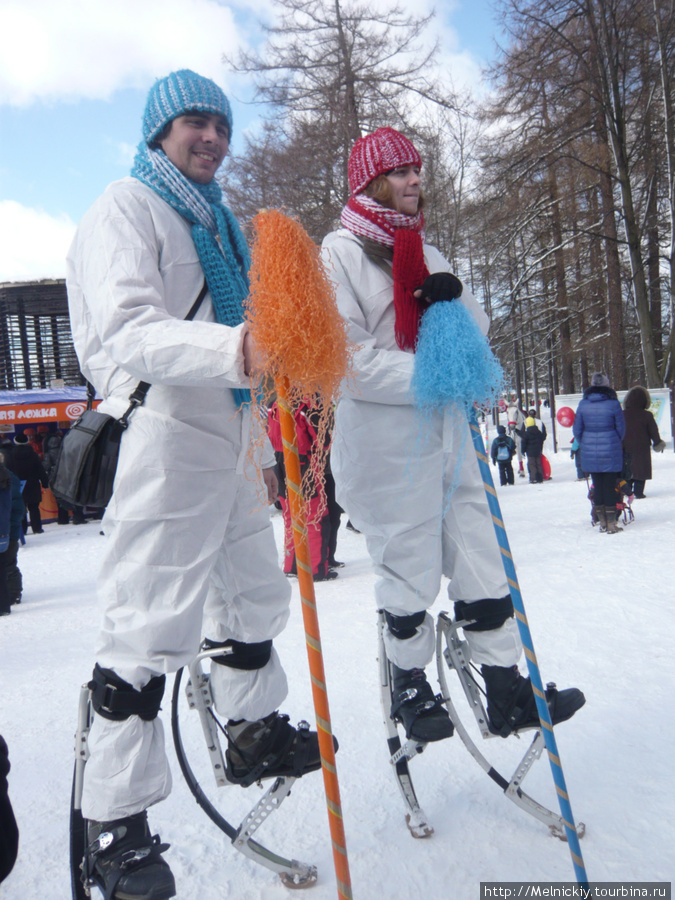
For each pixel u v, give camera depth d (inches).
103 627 73.7
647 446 417.7
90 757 72.7
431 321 84.8
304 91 653.3
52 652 205.3
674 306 775.7
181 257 75.9
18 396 688.4
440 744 115.2
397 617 94.8
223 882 84.8
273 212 64.5
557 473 693.9
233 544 82.9
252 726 85.4
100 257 70.5
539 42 740.0
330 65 647.1
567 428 825.5
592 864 82.0
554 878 80.0
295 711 133.5
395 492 92.9
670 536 287.0
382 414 92.0
